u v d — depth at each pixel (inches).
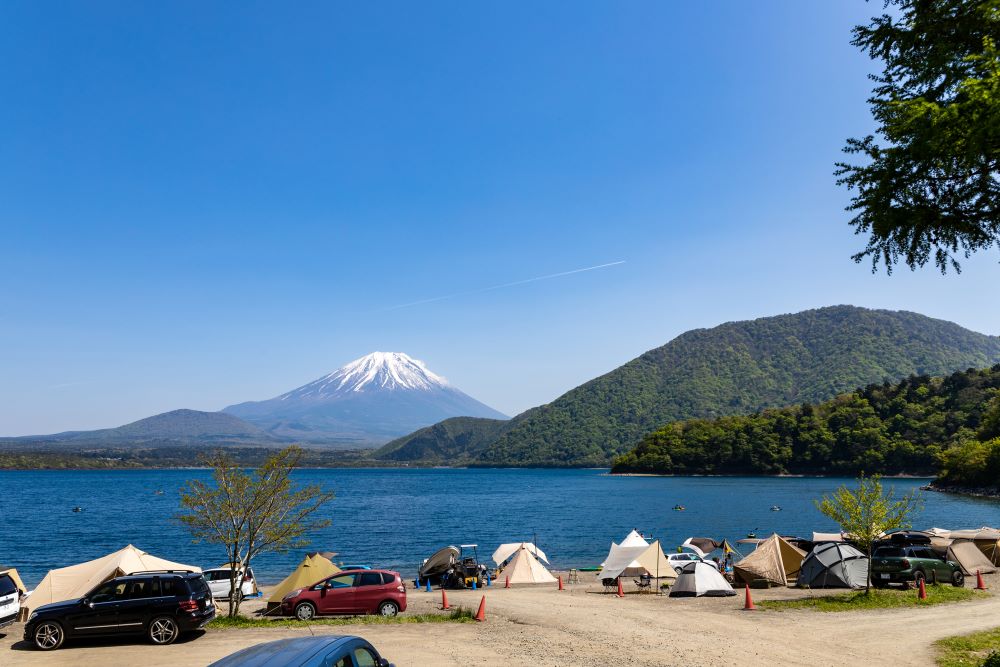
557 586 1654.8
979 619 875.4
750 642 737.6
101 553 2486.5
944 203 442.9
